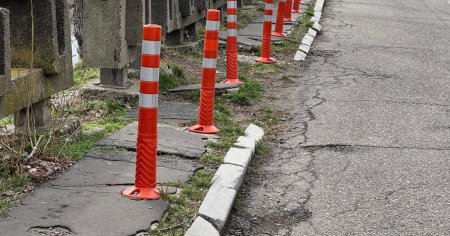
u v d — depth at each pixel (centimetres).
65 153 668
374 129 873
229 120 868
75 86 932
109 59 900
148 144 571
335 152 780
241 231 570
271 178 696
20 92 652
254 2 2180
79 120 784
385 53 1442
